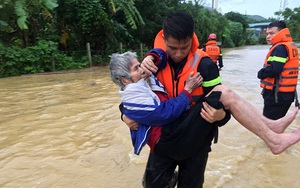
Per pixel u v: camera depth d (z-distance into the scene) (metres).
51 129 4.80
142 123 2.01
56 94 7.59
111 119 5.29
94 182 3.10
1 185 3.08
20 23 11.32
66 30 15.63
